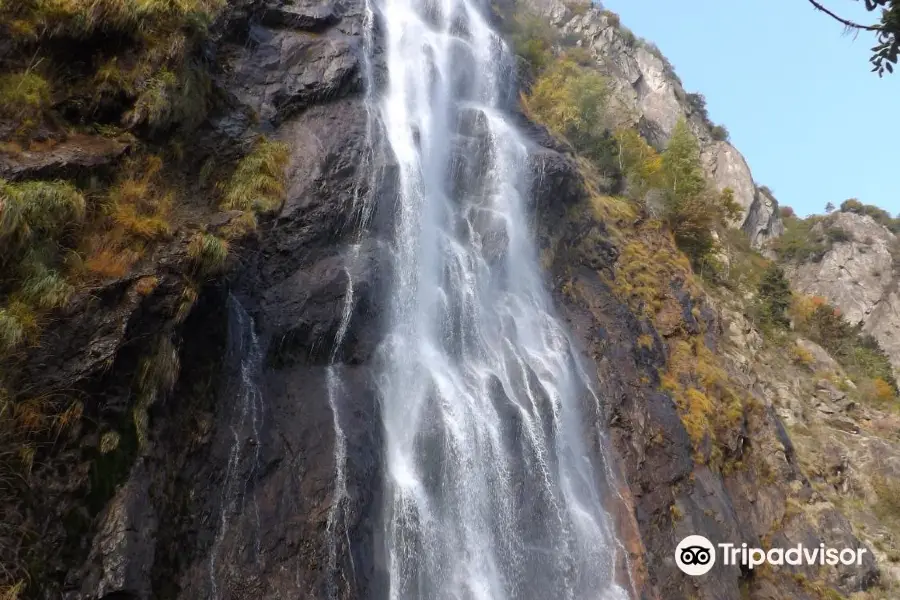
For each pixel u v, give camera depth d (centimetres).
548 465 1669
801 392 3584
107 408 966
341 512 1166
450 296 1745
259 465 1148
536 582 1491
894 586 2495
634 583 1673
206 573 1014
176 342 1071
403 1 2397
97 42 1291
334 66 1756
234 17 1634
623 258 2602
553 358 1920
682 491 1961
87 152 1163
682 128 3769
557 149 2545
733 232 5650
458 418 1516
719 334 2938
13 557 812
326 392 1311
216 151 1436
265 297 1326
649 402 2084
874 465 3234
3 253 919
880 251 7862
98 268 1027
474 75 2469
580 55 5238
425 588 1290
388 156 1717
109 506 926
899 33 596
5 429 852
